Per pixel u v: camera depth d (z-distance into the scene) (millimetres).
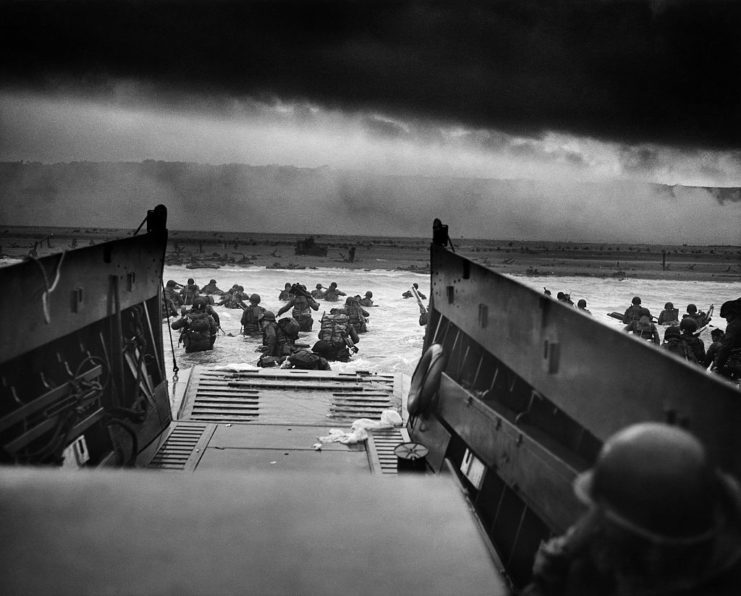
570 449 3072
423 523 1064
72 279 4184
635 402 2352
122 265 5180
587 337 2756
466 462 4250
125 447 5125
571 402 2879
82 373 4633
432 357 5223
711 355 10781
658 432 1610
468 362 5023
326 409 7043
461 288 4930
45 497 1108
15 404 3766
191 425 6527
